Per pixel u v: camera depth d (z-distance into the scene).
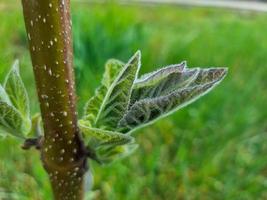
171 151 0.31
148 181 0.28
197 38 0.49
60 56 0.07
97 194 0.27
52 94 0.07
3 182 0.26
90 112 0.08
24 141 0.08
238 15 0.75
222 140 0.32
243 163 0.31
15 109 0.08
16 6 0.55
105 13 0.42
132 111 0.08
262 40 0.51
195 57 0.40
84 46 0.35
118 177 0.28
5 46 0.39
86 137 0.08
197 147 0.31
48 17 0.07
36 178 0.27
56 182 0.08
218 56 0.43
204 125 0.32
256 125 0.34
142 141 0.31
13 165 0.27
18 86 0.08
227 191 0.29
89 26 0.37
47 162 0.08
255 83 0.37
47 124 0.08
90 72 0.32
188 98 0.08
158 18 0.66
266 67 0.42
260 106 0.35
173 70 0.08
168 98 0.07
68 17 0.07
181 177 0.29
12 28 0.44
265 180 0.30
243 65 0.41
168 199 0.28
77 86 0.30
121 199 0.27
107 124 0.08
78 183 0.08
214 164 0.30
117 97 0.08
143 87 0.08
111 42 0.37
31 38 0.07
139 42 0.40
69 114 0.08
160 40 0.48
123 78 0.07
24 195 0.26
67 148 0.08
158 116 0.08
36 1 0.07
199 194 0.28
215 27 0.58
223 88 0.35
